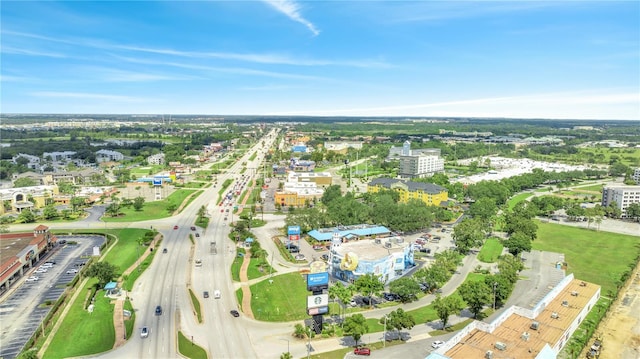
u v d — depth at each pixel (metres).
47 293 183.00
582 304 156.62
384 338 146.38
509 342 122.69
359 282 171.25
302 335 148.38
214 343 142.75
